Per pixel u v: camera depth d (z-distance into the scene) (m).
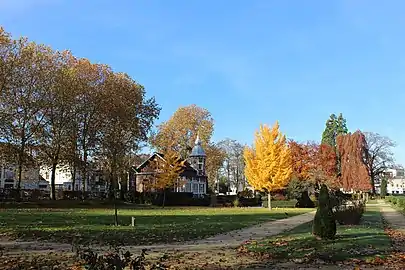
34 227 19.62
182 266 10.58
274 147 40.97
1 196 44.00
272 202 48.56
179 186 56.31
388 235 16.75
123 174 52.12
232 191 103.12
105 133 46.75
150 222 23.39
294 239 15.09
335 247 12.95
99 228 19.16
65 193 49.84
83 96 45.22
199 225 21.94
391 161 80.69
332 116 85.25
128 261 6.03
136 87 50.03
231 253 12.70
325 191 14.90
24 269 9.99
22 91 40.44
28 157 42.59
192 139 70.31
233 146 92.88
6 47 38.47
